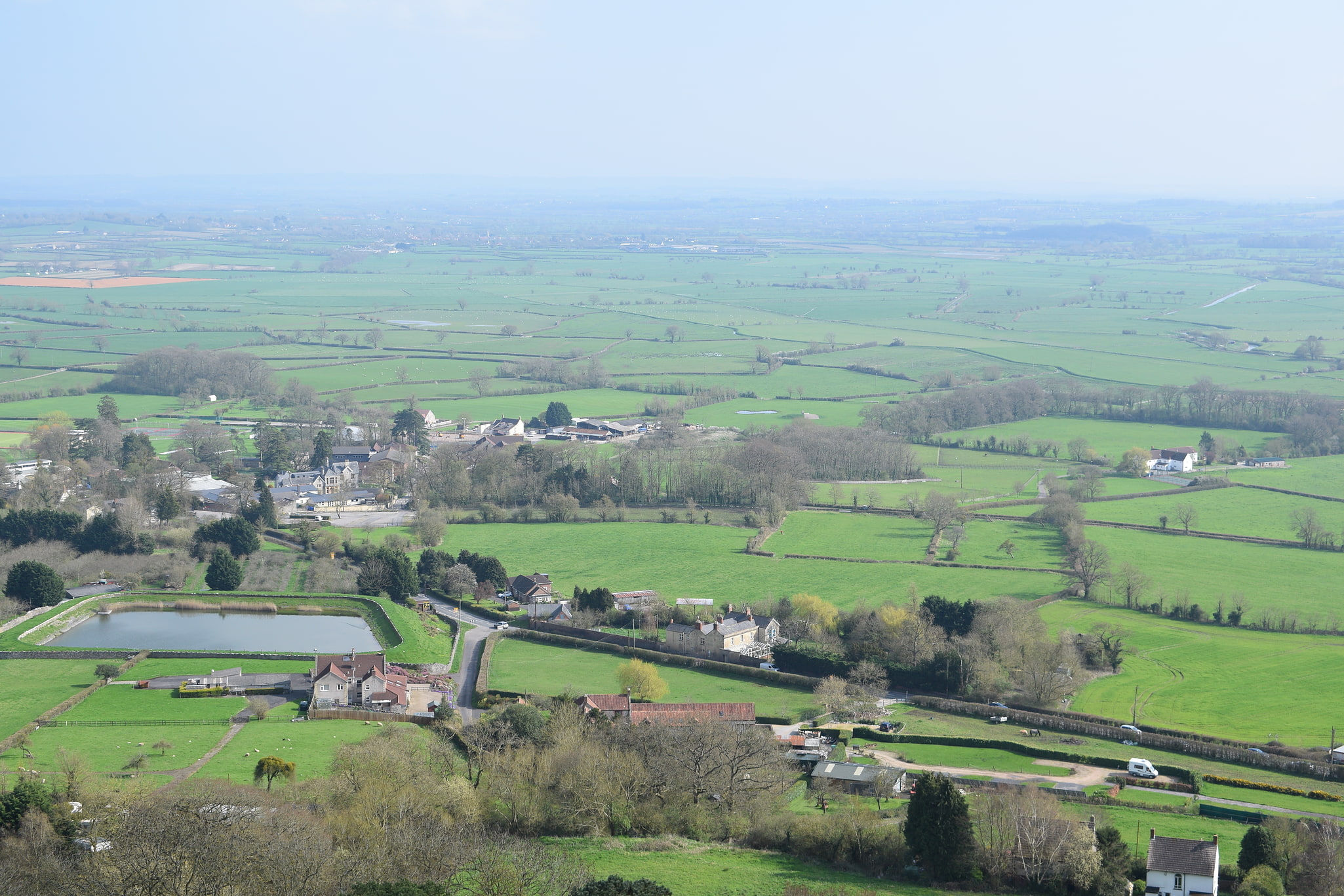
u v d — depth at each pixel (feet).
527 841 463.42
